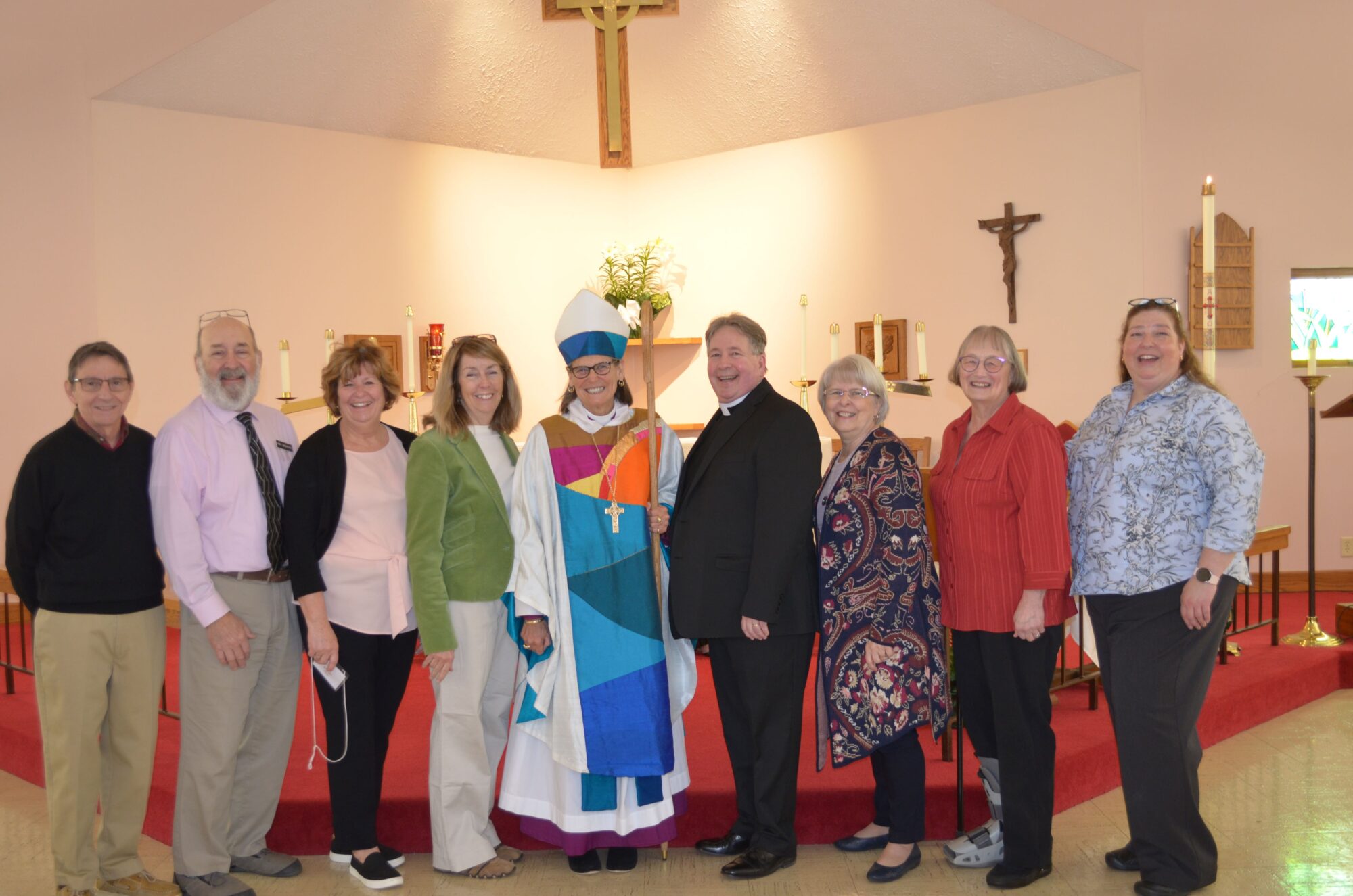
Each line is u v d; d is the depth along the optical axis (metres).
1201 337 5.84
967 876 2.86
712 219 7.09
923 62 6.24
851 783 3.19
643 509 2.90
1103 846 3.05
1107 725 3.69
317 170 6.20
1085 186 5.91
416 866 2.99
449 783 2.86
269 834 3.09
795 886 2.81
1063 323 5.99
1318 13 5.88
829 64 6.47
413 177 6.55
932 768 3.33
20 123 5.71
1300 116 5.91
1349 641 4.88
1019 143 6.08
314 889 2.85
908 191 6.42
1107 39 5.79
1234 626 4.66
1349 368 6.06
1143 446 2.66
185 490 2.70
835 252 6.68
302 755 3.55
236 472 2.77
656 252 6.90
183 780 2.78
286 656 2.90
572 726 2.81
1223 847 3.05
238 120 5.96
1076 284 5.95
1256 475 2.55
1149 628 2.65
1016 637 2.71
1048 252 6.02
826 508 2.84
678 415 7.22
